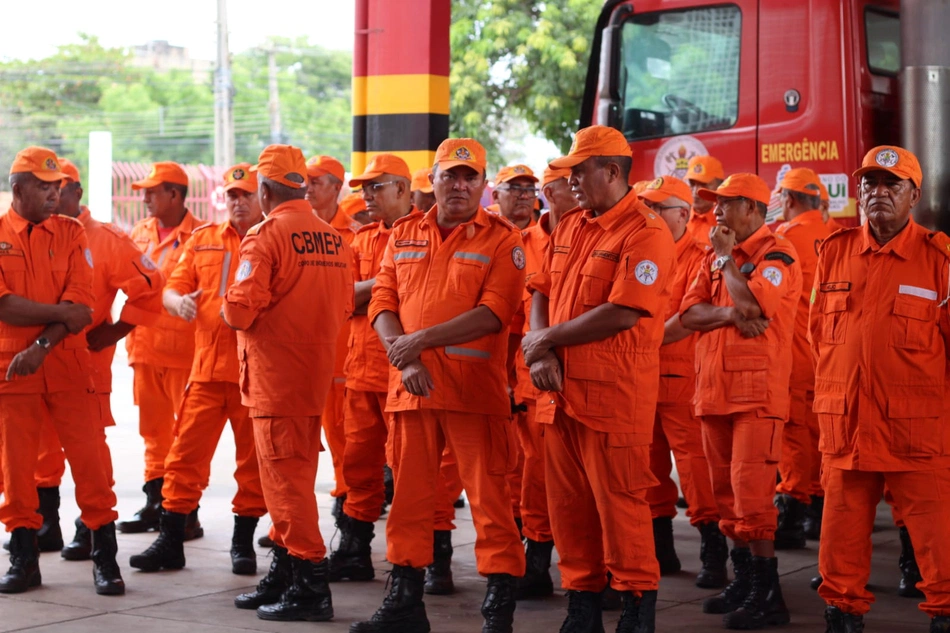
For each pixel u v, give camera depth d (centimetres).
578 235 491
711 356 576
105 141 1677
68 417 588
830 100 806
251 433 635
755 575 554
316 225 551
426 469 519
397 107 866
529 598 600
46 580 615
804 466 719
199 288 653
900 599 604
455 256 516
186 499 641
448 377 509
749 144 838
